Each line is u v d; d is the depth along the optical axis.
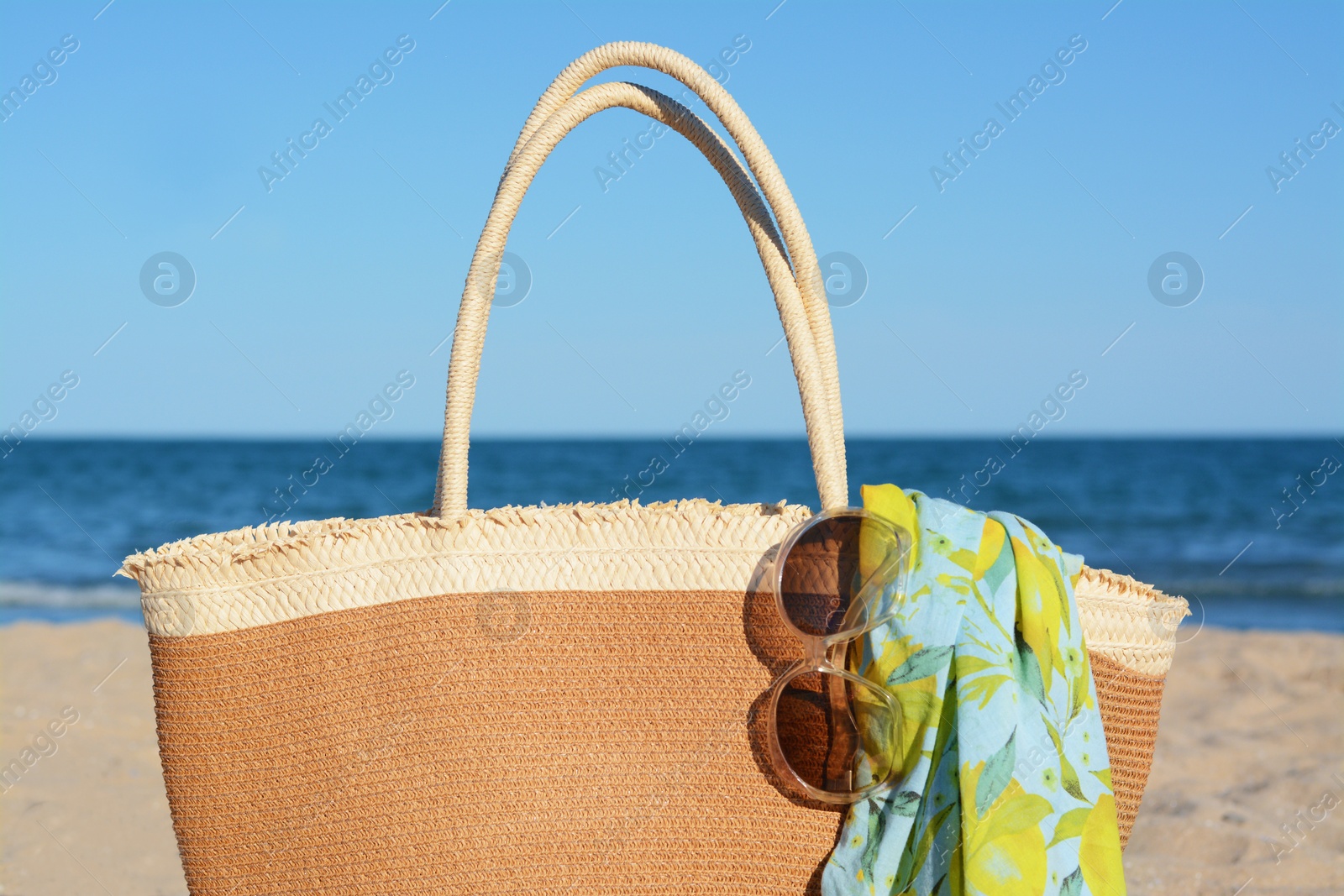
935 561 1.18
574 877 1.23
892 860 1.15
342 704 1.28
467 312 1.28
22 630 6.05
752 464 27.42
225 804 1.31
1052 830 1.12
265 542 1.30
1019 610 1.19
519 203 1.30
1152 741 1.33
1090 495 19.59
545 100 1.35
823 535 1.15
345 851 1.28
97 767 3.21
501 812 1.24
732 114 1.29
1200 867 2.35
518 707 1.24
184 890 2.28
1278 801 2.83
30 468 25.42
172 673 1.32
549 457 30.66
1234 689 4.31
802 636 1.15
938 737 1.17
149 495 20.23
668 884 1.23
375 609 1.27
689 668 1.22
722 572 1.22
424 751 1.26
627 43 1.33
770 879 1.21
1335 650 5.17
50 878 2.33
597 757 1.24
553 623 1.25
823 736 1.18
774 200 1.28
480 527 1.26
